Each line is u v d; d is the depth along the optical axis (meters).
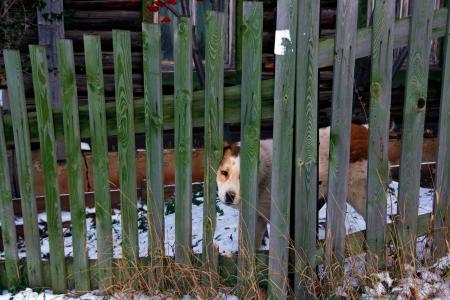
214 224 3.35
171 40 5.55
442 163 3.37
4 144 3.40
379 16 3.10
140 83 5.51
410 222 3.41
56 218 3.46
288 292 3.37
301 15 3.04
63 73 3.24
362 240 3.43
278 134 3.15
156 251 3.43
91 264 3.54
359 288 3.35
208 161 3.26
